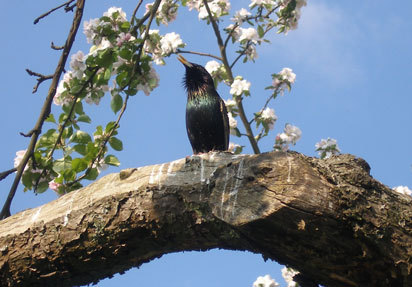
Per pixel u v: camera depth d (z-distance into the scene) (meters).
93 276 5.34
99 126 7.19
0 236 5.23
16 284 5.26
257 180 4.53
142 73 7.07
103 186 5.11
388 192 4.59
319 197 4.39
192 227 4.82
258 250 4.75
